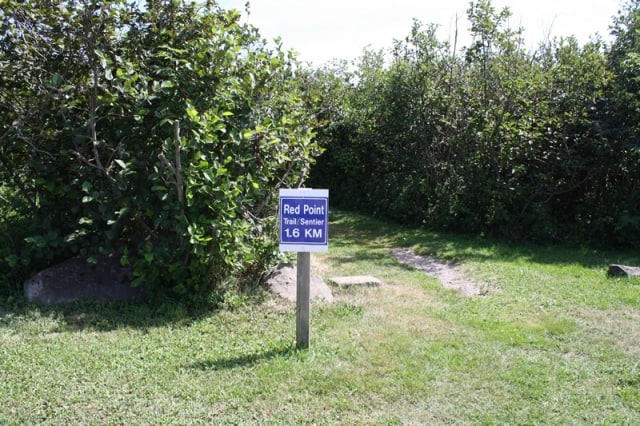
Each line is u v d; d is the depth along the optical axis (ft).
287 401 12.09
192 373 13.30
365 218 45.16
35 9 18.15
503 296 21.35
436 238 35.50
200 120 17.97
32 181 18.97
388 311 18.86
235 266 18.69
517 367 14.16
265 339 15.70
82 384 12.59
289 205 14.34
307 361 14.10
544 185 33.58
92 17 17.90
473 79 37.14
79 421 11.10
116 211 17.97
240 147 19.20
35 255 18.71
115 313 17.44
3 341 14.84
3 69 17.71
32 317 16.55
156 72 18.85
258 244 19.92
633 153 31.17
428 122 39.37
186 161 17.39
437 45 39.78
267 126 20.03
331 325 17.02
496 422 11.45
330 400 12.17
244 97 19.99
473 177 35.76
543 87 33.88
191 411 11.57
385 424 11.30
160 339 15.47
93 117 17.30
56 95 17.43
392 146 45.21
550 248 32.22
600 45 34.30
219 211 17.61
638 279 23.21
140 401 11.93
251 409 11.73
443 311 19.06
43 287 17.89
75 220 19.12
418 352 14.98
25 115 17.95
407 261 29.43
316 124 26.43
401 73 40.73
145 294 18.79
